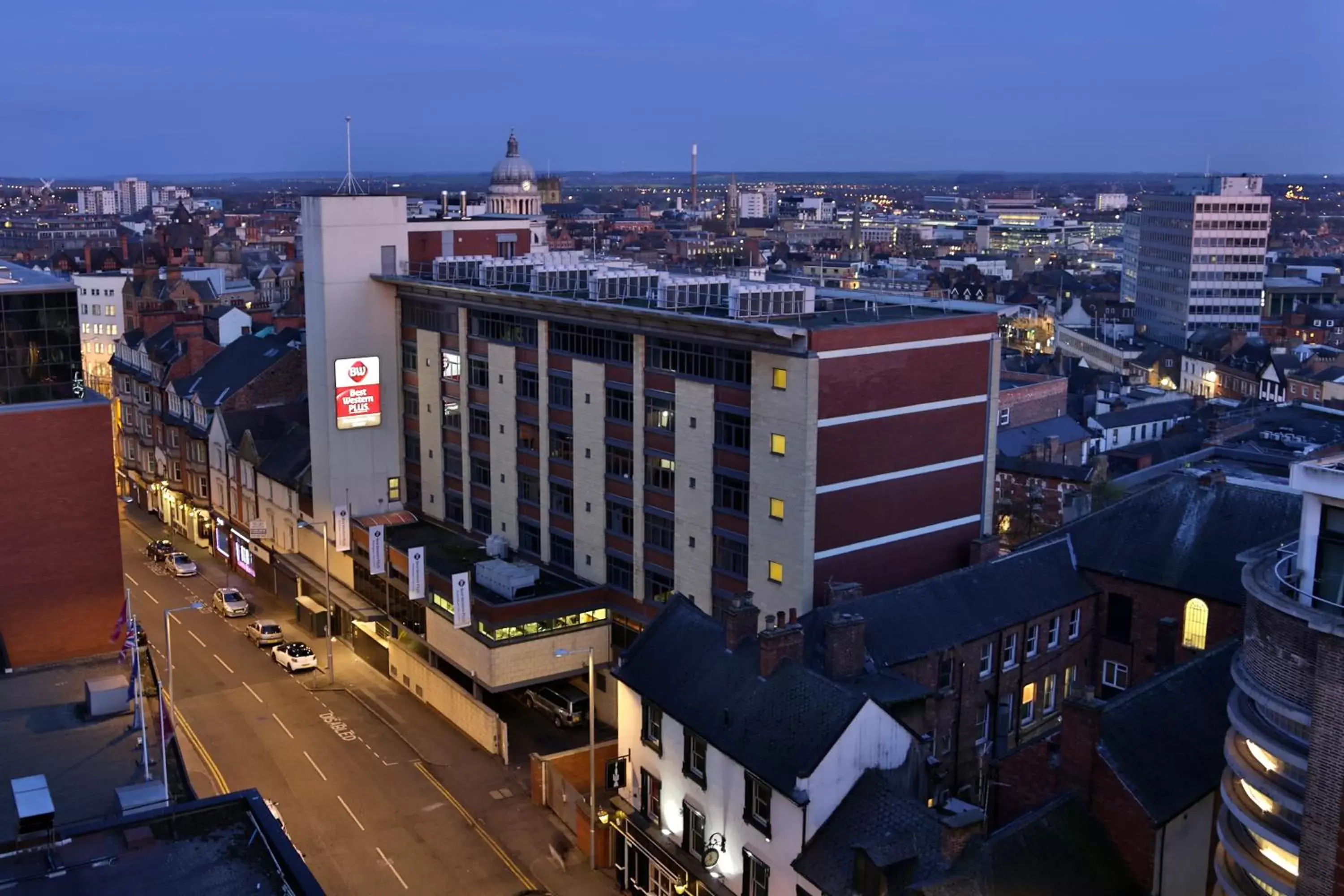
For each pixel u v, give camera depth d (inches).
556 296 3282.5
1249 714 1592.0
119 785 1931.6
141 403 5329.7
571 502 3299.7
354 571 3747.5
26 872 1454.2
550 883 2358.5
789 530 2640.3
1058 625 2696.9
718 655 2241.6
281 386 4640.8
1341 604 1455.5
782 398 2618.1
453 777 2790.4
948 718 2440.9
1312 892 1430.9
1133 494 3344.0
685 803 2185.0
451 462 3804.1
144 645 2945.4
